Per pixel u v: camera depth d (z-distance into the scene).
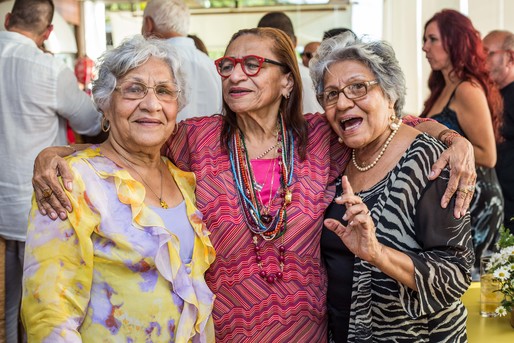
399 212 2.01
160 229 1.89
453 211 1.98
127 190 1.91
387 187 2.04
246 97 2.20
